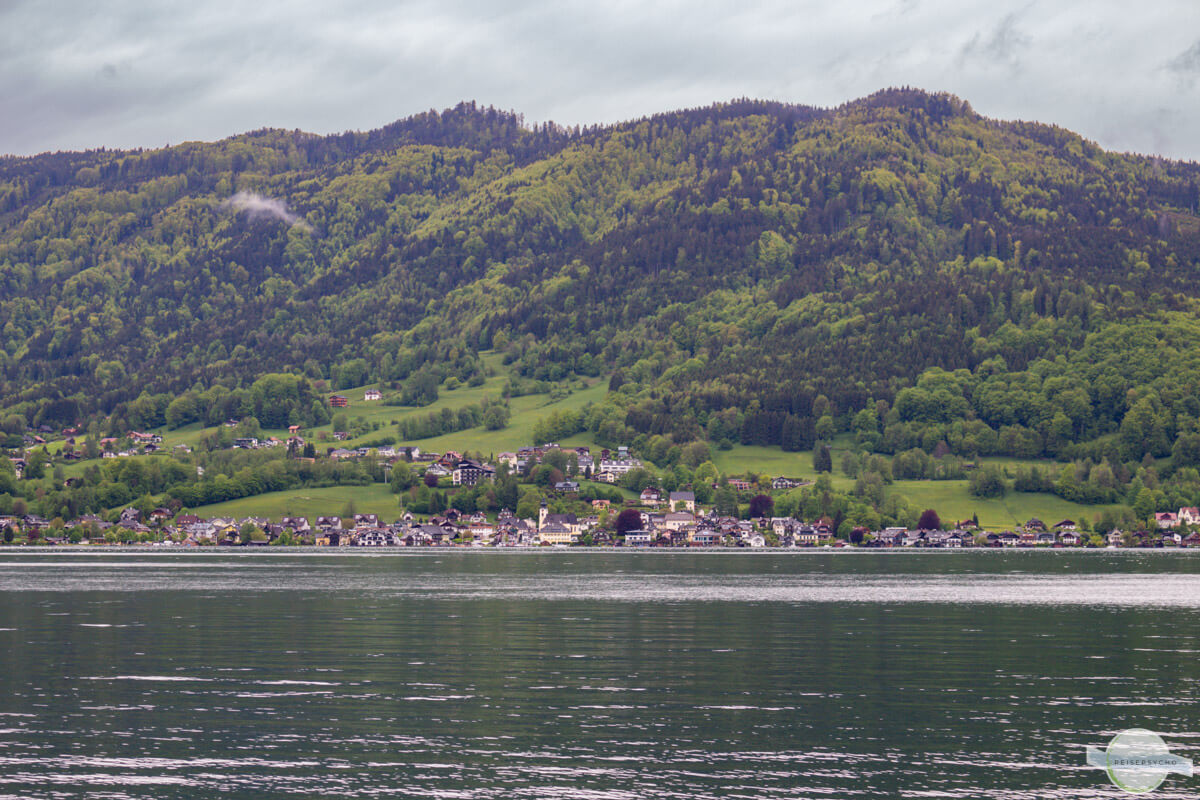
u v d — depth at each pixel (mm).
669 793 74000
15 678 110500
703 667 116875
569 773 78125
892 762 80688
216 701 99375
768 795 73625
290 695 102000
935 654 126312
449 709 96250
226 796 73688
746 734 87875
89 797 73500
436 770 78750
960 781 76562
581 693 102875
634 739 86562
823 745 84938
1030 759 81625
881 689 105062
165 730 89250
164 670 114938
